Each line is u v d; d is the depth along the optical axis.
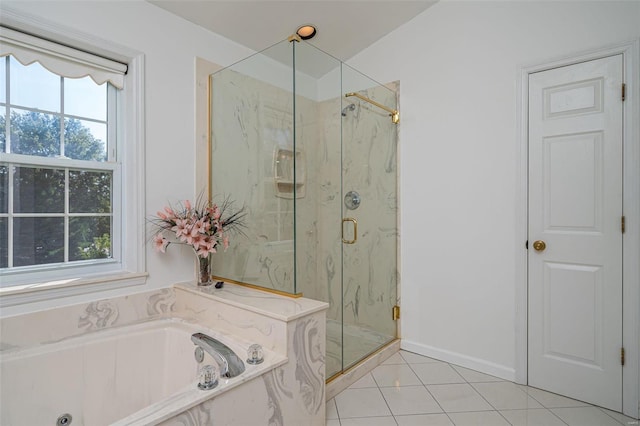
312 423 1.64
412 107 2.65
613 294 1.86
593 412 1.85
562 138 2.01
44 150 1.70
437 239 2.52
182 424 1.11
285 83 1.90
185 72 2.18
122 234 1.97
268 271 1.94
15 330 1.52
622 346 1.83
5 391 1.41
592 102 1.91
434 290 2.54
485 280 2.30
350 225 2.31
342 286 2.24
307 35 2.62
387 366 2.41
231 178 2.18
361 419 1.79
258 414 1.37
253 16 2.29
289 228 1.85
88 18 1.74
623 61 1.82
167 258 2.08
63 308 1.66
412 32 2.64
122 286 1.88
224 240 2.08
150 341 1.82
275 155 1.94
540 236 2.08
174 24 2.12
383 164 2.64
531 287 2.12
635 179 1.79
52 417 1.51
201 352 1.62
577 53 1.95
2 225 1.57
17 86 1.62
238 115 2.14
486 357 2.29
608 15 1.87
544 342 2.07
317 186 2.03
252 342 1.63
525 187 2.13
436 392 2.06
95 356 1.65
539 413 1.84
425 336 2.58
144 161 1.97
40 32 1.61
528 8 2.13
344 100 2.27
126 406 1.71
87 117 1.85
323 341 1.71
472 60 2.35
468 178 2.37
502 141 2.23
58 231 1.75
